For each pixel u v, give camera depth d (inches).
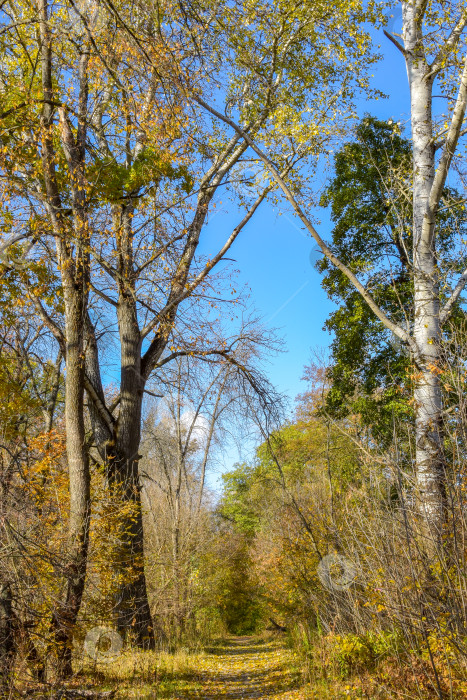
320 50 516.1
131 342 538.9
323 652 333.1
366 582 258.5
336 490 368.8
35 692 252.8
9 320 374.6
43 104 378.9
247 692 363.3
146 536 720.3
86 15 385.7
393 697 217.6
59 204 385.7
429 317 305.7
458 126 289.9
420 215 332.8
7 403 335.6
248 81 510.0
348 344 666.2
